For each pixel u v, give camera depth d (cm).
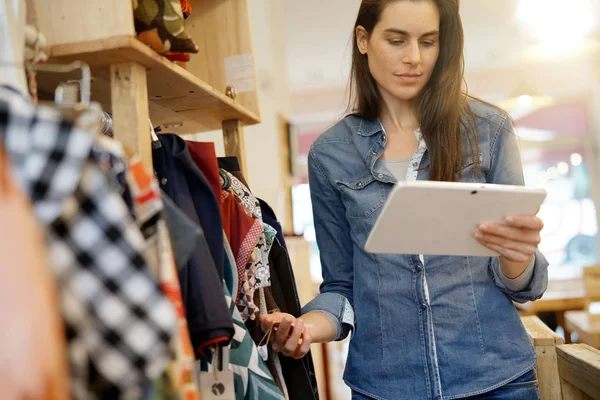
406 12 157
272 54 522
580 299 446
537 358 185
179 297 101
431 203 125
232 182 167
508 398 155
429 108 161
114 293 77
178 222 107
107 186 78
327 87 935
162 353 78
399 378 160
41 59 111
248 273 156
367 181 168
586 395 169
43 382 58
